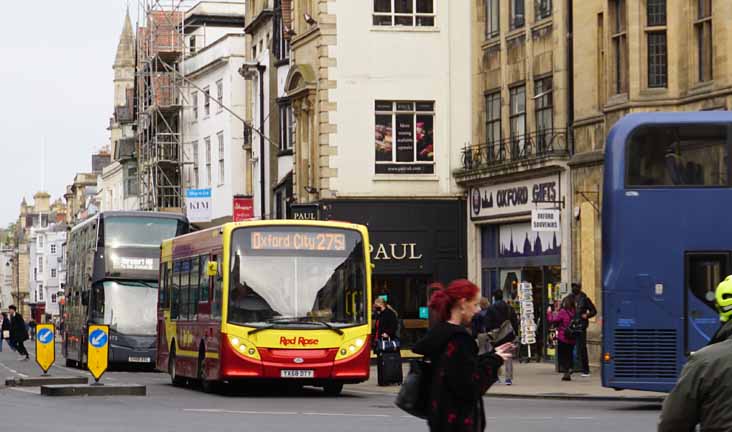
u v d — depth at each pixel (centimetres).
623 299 2327
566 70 3834
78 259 4784
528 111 4044
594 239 3612
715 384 738
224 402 2552
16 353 7112
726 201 2316
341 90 4428
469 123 4444
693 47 3319
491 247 4306
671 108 3350
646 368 2325
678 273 2316
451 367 997
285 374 2673
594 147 3634
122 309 4322
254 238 2725
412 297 4419
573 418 2111
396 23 4453
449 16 4453
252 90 6469
